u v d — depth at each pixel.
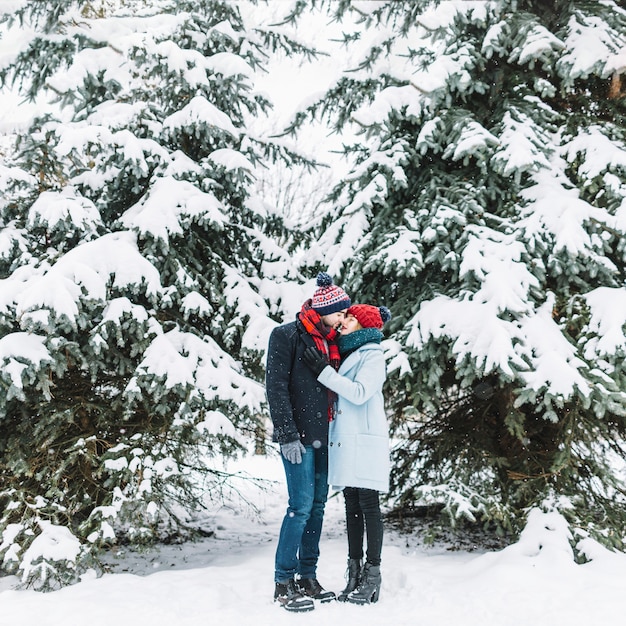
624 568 3.64
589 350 4.27
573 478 4.78
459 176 5.19
